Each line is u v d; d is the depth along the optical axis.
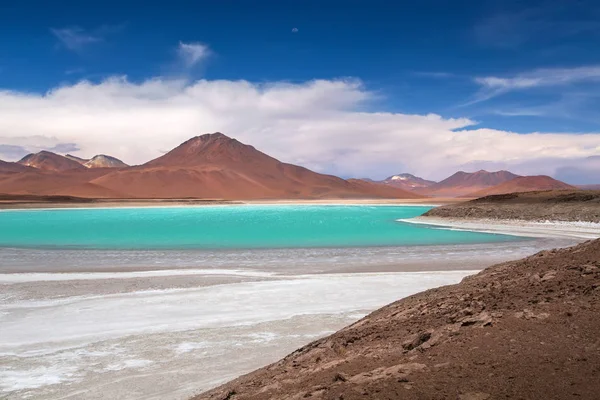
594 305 6.87
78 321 14.15
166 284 19.62
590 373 4.83
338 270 23.42
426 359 5.87
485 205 58.31
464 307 8.55
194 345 11.98
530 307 7.30
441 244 35.50
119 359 11.02
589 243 11.64
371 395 4.87
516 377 4.90
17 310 15.42
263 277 21.30
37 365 10.67
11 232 48.38
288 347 11.80
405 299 12.00
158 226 56.44
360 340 8.48
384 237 41.28
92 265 25.77
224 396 7.18
